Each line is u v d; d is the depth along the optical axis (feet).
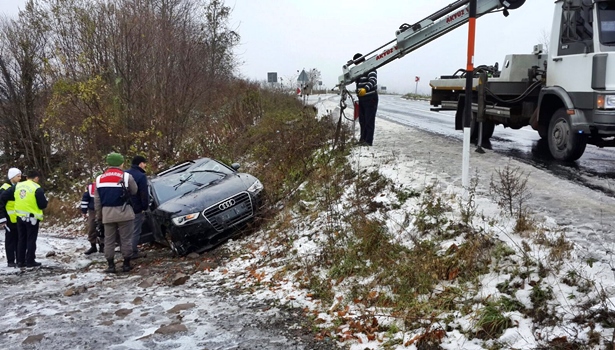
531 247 16.74
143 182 30.42
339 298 18.85
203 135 58.29
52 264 32.65
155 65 56.59
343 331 16.51
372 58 36.81
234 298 20.83
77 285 25.53
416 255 18.98
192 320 18.39
